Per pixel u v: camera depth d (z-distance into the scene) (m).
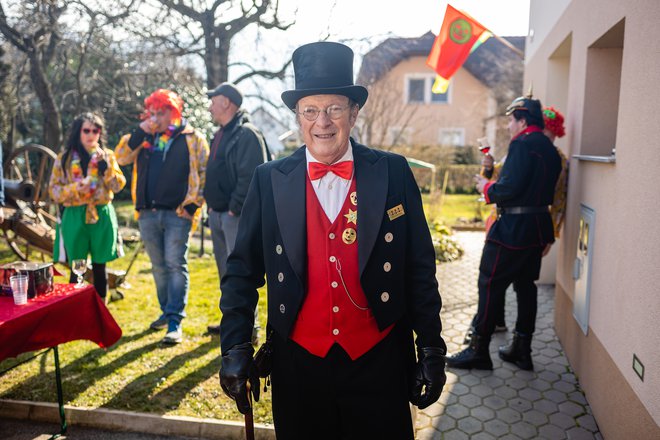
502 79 19.06
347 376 1.76
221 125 3.95
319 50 1.73
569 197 3.99
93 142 4.36
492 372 3.71
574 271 3.66
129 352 3.84
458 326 4.75
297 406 1.83
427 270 1.84
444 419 3.08
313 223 1.80
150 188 4.11
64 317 2.79
